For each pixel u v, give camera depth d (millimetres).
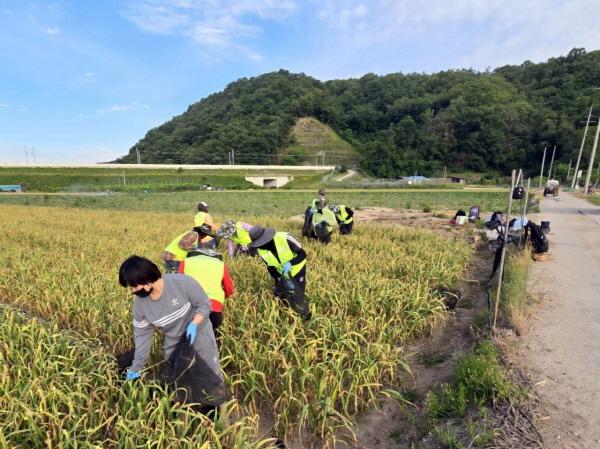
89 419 3143
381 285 6031
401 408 3705
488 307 5539
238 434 2918
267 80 159625
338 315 4973
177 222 16203
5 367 3398
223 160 107375
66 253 9094
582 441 3059
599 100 82750
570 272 7785
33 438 2885
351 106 145125
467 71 154250
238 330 4520
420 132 106938
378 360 4160
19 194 50406
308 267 7223
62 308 5379
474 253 9945
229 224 4980
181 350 3113
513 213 20016
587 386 3795
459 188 60906
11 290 6418
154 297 3012
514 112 92250
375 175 97750
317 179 82938
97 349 4230
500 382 3580
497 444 2992
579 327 5160
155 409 3002
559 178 73500
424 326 5328
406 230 12211
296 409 3662
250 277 6492
